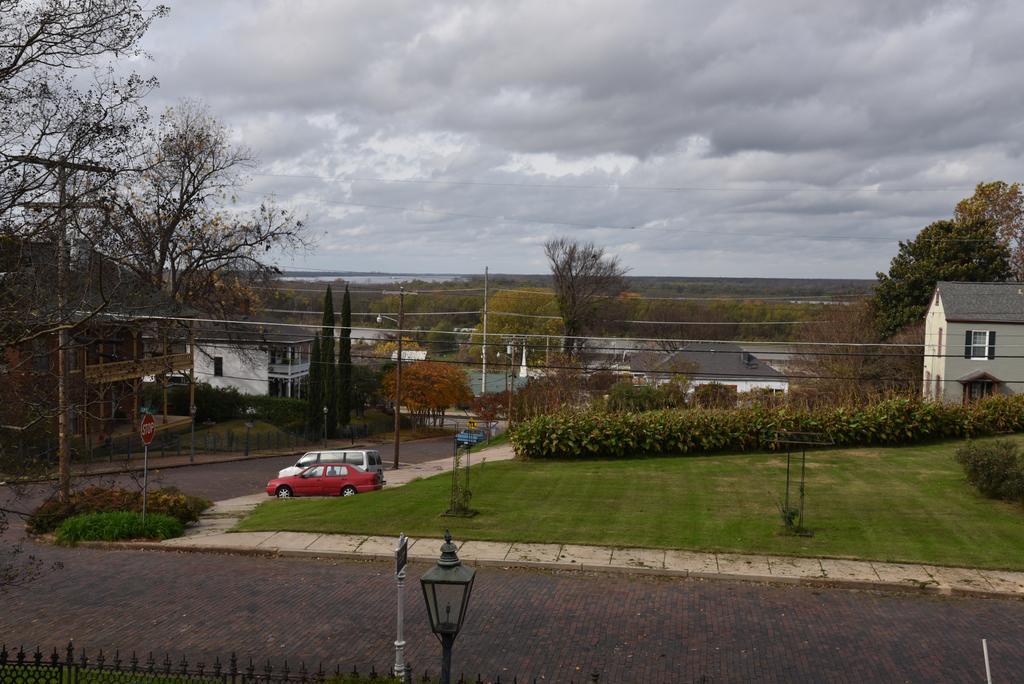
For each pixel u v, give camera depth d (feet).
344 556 60.75
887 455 91.86
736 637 45.37
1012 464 72.28
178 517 72.69
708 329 283.59
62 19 35.91
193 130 138.31
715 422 95.86
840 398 152.97
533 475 85.61
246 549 62.34
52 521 69.92
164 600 51.19
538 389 176.96
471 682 30.63
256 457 150.51
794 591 53.42
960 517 67.41
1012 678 39.96
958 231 212.23
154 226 129.59
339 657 42.06
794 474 82.84
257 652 42.70
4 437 44.21
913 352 186.09
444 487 81.51
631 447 94.48
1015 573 55.36
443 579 26.58
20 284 38.27
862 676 40.27
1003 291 168.76
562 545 62.03
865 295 221.87
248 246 143.02
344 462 105.19
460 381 223.30
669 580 55.62
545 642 44.50
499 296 274.77
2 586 42.32
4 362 42.93
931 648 43.86
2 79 35.78
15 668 32.73
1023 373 164.35
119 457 136.36
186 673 33.42
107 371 119.65
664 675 40.29
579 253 232.73
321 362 191.93
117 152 39.40
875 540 62.08
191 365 150.41
